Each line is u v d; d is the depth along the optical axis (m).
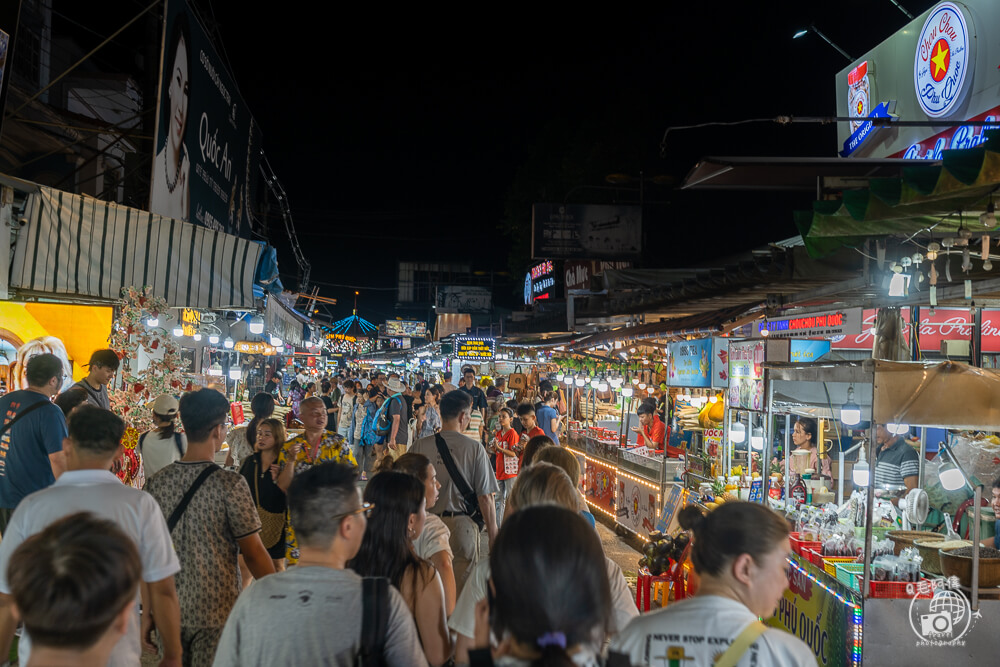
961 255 6.32
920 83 11.48
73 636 1.57
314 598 2.34
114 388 8.53
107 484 3.10
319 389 27.14
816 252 6.06
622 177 26.84
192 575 3.60
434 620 3.10
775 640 2.04
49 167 13.28
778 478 6.72
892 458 6.05
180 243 7.16
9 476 5.19
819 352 6.58
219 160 11.85
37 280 6.57
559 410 16.75
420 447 5.56
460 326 56.88
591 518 3.87
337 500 2.47
